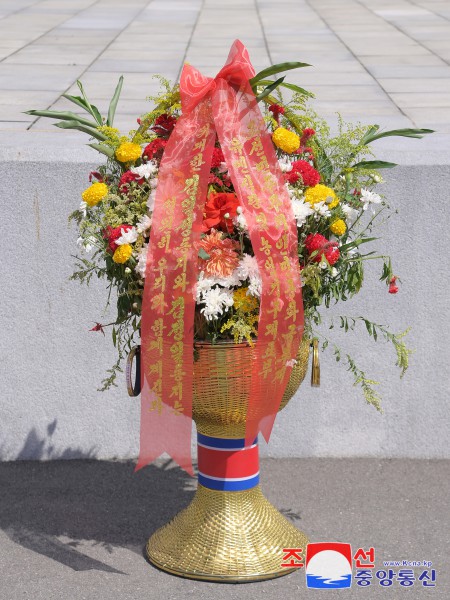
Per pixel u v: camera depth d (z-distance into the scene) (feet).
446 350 14.75
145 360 10.61
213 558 11.48
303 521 12.99
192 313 10.22
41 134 15.98
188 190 10.30
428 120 18.52
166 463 14.87
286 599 11.06
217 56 27.25
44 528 12.84
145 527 12.87
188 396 10.53
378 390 14.87
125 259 10.41
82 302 14.51
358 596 11.14
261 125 10.43
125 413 14.89
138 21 35.45
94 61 26.13
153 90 21.84
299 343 10.60
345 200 11.21
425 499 13.67
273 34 32.63
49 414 14.85
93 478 14.34
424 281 14.51
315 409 14.92
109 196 10.61
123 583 11.43
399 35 32.60
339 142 11.50
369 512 13.28
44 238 14.30
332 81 23.66
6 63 25.50
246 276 10.18
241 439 11.46
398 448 15.06
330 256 10.58
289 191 10.51
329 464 14.85
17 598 11.09
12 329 14.57
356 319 14.61
